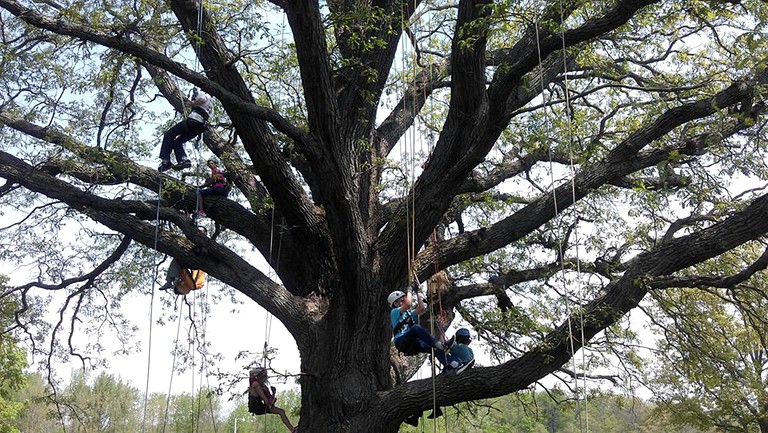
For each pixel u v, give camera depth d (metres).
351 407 10.35
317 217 11.50
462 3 9.15
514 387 9.76
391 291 10.67
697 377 12.70
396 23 10.91
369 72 10.49
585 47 10.37
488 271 14.59
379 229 12.37
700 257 9.57
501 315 13.43
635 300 9.78
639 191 10.60
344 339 10.70
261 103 12.41
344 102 11.28
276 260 12.25
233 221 12.23
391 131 13.23
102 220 11.48
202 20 10.19
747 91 9.33
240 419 48.53
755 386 14.35
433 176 10.37
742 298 13.45
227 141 13.30
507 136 12.92
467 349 10.13
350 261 10.29
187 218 11.43
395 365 12.11
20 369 27.06
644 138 10.25
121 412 50.84
